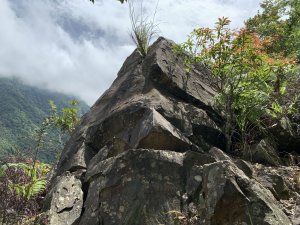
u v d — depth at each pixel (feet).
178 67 19.83
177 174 13.15
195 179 12.72
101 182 13.82
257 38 17.11
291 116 17.90
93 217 13.10
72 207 14.34
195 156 13.62
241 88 17.16
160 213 12.25
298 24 27.40
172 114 16.80
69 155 19.01
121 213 12.63
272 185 12.92
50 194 15.30
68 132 27.09
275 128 16.92
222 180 10.89
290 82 19.17
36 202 15.83
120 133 16.94
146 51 21.88
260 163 15.84
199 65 21.16
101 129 18.10
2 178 15.38
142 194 12.71
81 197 14.78
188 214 12.09
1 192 14.51
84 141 18.67
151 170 13.16
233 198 10.57
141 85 19.15
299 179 13.82
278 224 10.02
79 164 17.37
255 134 17.52
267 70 17.26
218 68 17.20
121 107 17.76
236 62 16.85
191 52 18.37
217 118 18.48
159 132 14.97
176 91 18.60
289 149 17.20
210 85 20.68
